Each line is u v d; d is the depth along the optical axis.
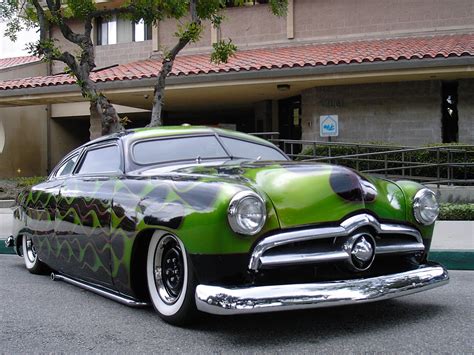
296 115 15.62
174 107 17.27
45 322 4.39
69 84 14.52
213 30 17.53
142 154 4.90
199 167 4.54
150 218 3.98
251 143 5.45
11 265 7.36
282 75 12.73
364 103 13.69
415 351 3.51
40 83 14.98
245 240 3.54
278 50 16.08
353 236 3.75
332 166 4.13
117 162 4.97
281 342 3.70
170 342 3.75
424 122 13.34
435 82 13.24
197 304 3.59
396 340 3.73
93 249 4.78
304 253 3.63
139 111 19.08
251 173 4.02
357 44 15.40
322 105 13.91
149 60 17.97
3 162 19.28
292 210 3.66
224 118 19.81
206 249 3.59
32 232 6.15
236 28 17.33
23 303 5.05
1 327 4.27
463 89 13.01
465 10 15.38
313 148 12.97
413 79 13.08
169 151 5.00
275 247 3.59
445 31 15.49
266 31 17.06
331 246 3.74
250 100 15.98
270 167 4.14
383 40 15.73
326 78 12.59
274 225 3.60
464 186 11.43
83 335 4.01
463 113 13.00
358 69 12.28
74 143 21.97
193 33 8.71
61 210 5.36
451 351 3.51
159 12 9.13
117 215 4.39
